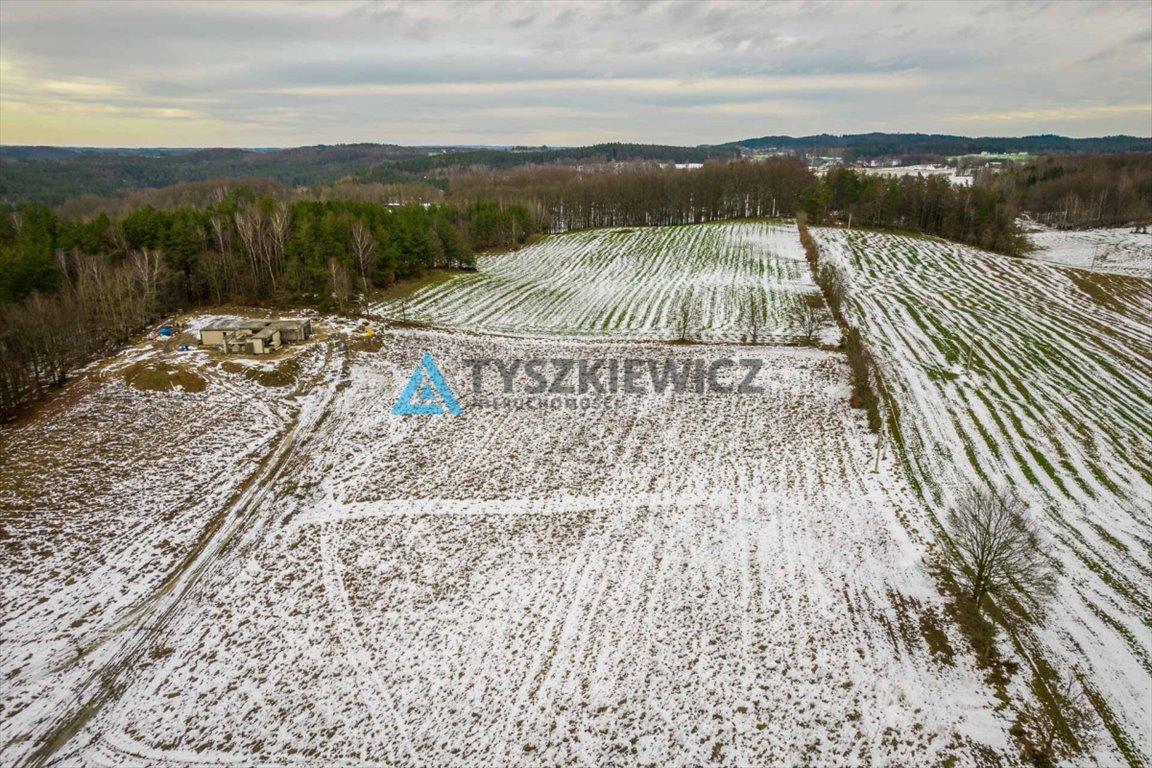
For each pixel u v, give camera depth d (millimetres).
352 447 45156
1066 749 23984
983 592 29781
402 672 27438
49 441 41969
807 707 25703
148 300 65125
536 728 25016
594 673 27359
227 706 25828
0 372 44344
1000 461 44250
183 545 34594
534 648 28656
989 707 25672
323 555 34344
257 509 37938
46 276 62219
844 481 41500
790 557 34344
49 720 25000
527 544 35406
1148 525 37375
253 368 54031
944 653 28219
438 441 46281
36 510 35625
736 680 26953
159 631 29219
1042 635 29188
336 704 25984
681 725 25047
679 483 41250
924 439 46969
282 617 30219
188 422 45875
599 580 32781
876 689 26453
